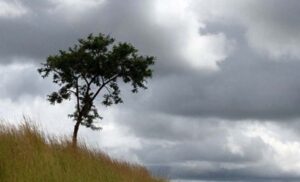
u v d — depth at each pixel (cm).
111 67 3800
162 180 1736
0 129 1224
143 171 1694
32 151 1198
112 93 3912
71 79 3784
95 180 1309
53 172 1165
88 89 3828
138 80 3925
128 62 3859
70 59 3731
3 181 1080
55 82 3831
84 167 1313
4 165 1117
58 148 1323
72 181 1206
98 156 1490
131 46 3844
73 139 1379
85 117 3772
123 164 1630
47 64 3744
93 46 3775
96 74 3816
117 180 1449
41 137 1265
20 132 1239
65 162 1270
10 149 1170
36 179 1119
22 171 1115
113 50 3834
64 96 3791
